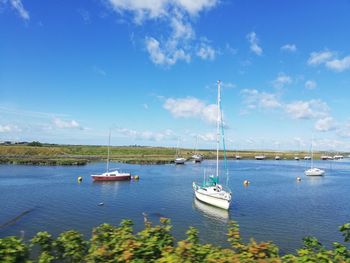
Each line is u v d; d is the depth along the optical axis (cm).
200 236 3156
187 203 4769
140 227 3400
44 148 15625
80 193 5538
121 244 687
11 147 14650
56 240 743
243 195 5600
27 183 6600
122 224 809
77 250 732
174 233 3241
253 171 10569
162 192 5778
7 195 5178
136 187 6388
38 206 4400
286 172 10331
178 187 6425
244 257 657
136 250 653
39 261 702
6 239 634
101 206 4484
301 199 5231
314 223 3681
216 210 4294
